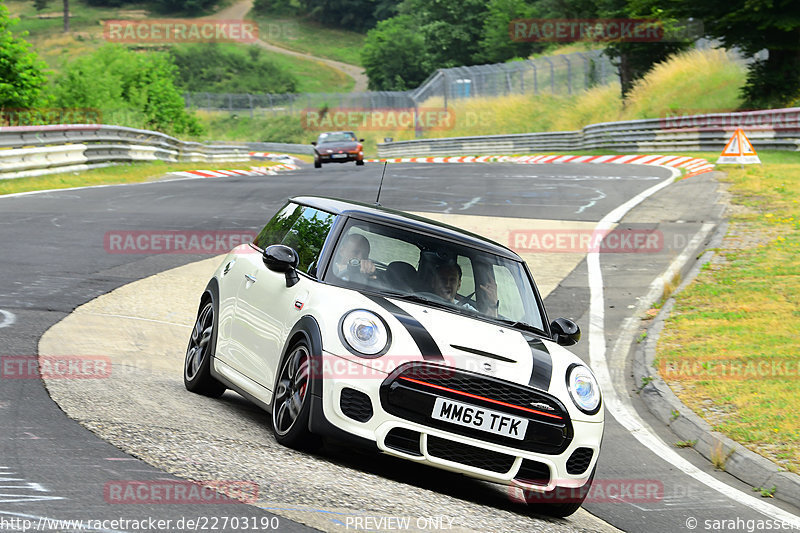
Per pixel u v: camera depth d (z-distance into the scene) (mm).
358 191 49344
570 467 11289
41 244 27828
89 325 18516
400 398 10625
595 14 126375
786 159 57844
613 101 110438
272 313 12648
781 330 22250
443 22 197250
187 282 25047
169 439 10711
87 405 11906
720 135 71188
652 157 69312
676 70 96312
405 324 11297
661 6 81125
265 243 14734
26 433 10227
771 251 30656
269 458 10617
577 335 13469
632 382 20219
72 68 92062
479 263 13383
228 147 97625
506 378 10992
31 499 8031
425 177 59688
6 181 44125
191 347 15234
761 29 74062
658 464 15078
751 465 14602
